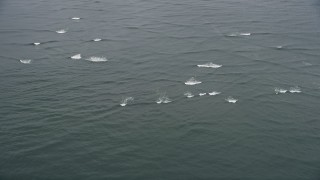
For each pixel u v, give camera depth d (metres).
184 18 77.50
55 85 53.59
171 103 49.75
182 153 41.50
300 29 72.12
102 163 40.06
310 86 53.94
